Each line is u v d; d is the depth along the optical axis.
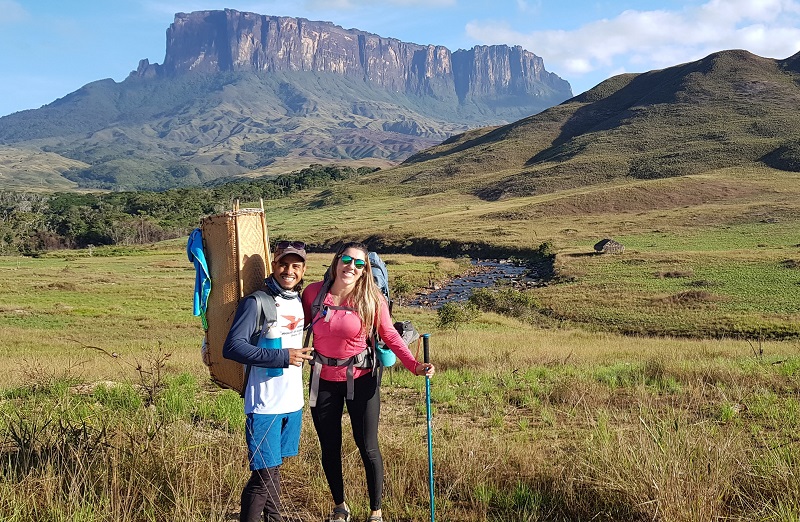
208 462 5.30
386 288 5.05
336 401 4.73
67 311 42.09
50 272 74.31
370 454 4.73
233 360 4.29
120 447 5.23
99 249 122.62
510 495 5.21
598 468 5.23
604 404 9.43
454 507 5.14
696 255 63.78
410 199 173.12
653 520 4.48
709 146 165.62
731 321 36.97
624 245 80.81
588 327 39.09
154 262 91.81
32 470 4.83
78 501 4.42
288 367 4.41
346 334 4.62
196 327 36.00
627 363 14.74
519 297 45.53
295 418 4.59
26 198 196.12
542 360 15.57
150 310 44.78
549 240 89.50
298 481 5.61
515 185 164.50
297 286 4.77
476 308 41.53
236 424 7.29
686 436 5.38
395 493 5.28
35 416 6.11
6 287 57.31
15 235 139.12
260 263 4.69
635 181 151.12
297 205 191.00
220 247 4.66
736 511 4.73
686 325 37.25
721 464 5.05
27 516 4.29
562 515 4.95
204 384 11.44
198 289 4.73
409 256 90.38
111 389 9.23
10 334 31.20
